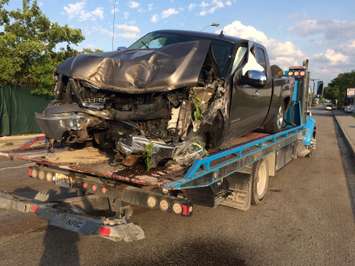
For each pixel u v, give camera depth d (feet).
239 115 19.44
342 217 20.38
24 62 51.70
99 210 14.73
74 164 15.69
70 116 16.17
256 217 19.93
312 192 25.88
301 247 16.14
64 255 14.58
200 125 15.98
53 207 14.57
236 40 20.22
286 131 28.53
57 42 58.70
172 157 14.92
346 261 14.85
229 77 17.83
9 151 18.88
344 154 45.96
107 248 15.39
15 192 22.18
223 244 16.19
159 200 13.75
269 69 24.08
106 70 16.22
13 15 55.67
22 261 13.96
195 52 15.61
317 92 49.34
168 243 16.11
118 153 15.65
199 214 20.06
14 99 50.60
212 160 15.26
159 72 15.25
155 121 15.62
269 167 25.34
